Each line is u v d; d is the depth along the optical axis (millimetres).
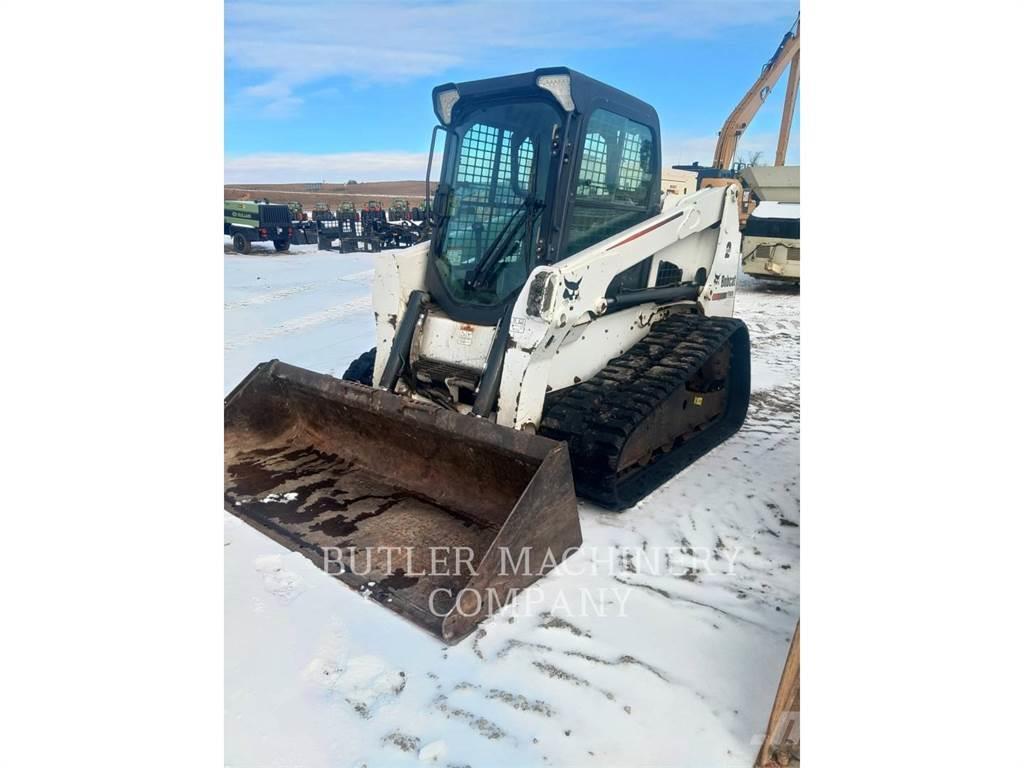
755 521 3293
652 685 2213
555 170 3188
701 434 4301
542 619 2521
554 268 2980
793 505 3465
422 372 3539
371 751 1966
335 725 2047
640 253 3508
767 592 2729
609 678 2240
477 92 3406
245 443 3686
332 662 2277
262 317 8148
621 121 3514
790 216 10102
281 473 3469
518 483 2945
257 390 3691
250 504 3184
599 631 2463
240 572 2738
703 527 3223
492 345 3184
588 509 3377
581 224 3387
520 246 3357
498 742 1994
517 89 3271
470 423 2877
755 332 7828
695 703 2141
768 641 2434
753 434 4504
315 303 9016
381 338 3775
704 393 4141
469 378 3346
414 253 3695
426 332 3609
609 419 3139
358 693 2158
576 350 3418
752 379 5914
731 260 4523
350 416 3467
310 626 2443
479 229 3543
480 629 2461
